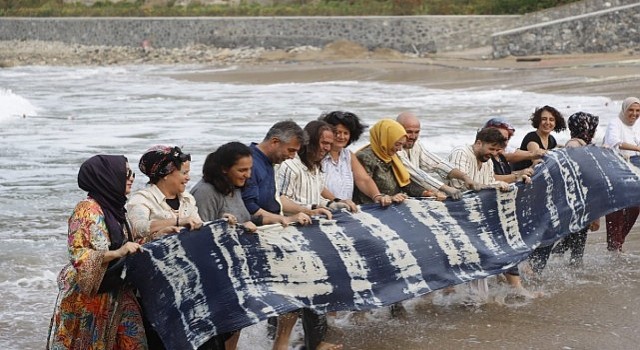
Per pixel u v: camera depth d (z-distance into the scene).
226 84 39.19
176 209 6.28
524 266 9.01
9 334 7.41
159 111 27.03
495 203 8.12
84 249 5.70
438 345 7.14
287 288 6.48
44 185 14.24
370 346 7.13
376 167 7.79
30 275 9.13
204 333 6.02
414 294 7.12
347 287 6.76
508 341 7.22
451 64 42.53
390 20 51.75
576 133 9.70
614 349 6.99
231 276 6.18
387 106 26.97
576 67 36.53
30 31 68.69
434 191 7.97
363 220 7.16
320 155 7.21
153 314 5.95
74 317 5.89
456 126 21.25
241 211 6.54
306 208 7.08
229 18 57.91
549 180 8.69
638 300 8.24
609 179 9.33
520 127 20.83
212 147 18.38
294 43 55.53
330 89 34.56
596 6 43.75
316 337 6.88
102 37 64.06
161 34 61.00
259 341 7.33
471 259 7.72
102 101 31.23
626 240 10.53
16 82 42.94
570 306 8.09
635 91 27.98
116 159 5.88
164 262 5.96
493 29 49.66
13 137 20.34
